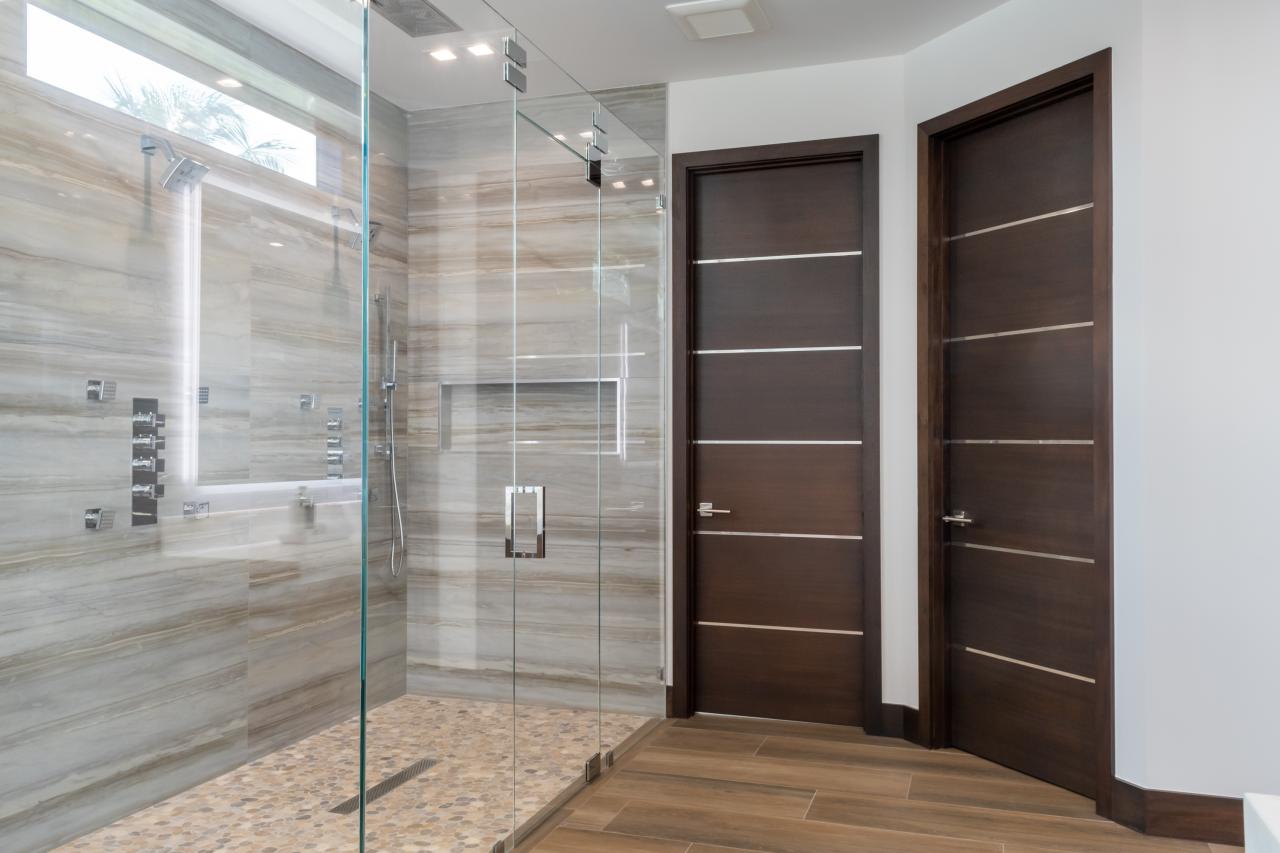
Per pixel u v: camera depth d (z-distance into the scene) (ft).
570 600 10.54
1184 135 9.51
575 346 10.66
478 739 8.48
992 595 11.91
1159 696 9.55
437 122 7.79
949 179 12.56
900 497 12.89
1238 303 9.33
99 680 5.41
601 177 11.46
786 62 13.14
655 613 13.42
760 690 13.78
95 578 5.41
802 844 9.37
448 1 8.00
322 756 6.44
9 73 5.20
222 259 5.91
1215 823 9.37
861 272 13.37
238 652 5.98
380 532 6.98
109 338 5.47
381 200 7.01
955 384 12.49
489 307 8.71
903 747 12.45
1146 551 9.62
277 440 6.19
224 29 5.96
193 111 5.80
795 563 13.64
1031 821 9.93
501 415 8.89
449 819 7.92
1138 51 9.68
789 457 13.66
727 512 13.88
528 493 9.46
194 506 5.78
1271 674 9.22
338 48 6.58
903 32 12.12
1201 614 9.42
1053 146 11.11
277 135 6.19
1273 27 9.25
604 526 11.50
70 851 5.30
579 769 10.81
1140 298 9.69
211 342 5.87
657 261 13.56
